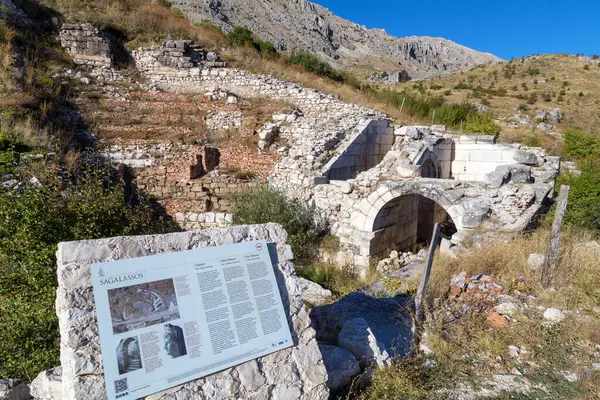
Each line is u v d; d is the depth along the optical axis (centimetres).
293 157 1486
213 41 2534
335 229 1247
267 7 10806
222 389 301
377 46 12762
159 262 311
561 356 475
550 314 555
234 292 334
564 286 629
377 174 1252
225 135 1747
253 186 1407
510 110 4338
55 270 649
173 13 2803
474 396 410
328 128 1667
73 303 278
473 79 6869
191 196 1480
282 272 379
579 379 426
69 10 2306
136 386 269
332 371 415
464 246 907
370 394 410
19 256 669
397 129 1806
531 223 965
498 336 510
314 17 12069
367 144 1666
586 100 5050
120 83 1997
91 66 2038
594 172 1550
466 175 1680
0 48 1719
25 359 573
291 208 1228
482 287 641
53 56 1955
